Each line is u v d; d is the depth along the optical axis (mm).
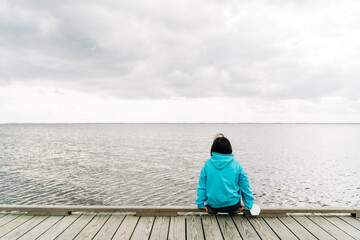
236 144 73812
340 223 3182
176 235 2846
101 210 3438
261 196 20766
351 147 66875
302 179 27109
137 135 128750
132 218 3352
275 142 83688
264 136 124938
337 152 53719
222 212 3182
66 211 3438
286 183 25250
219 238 2762
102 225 3129
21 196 19719
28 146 63656
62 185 23359
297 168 33625
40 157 42969
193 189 21891
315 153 51500
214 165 3033
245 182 3092
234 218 3322
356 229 3004
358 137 126250
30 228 3037
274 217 3361
